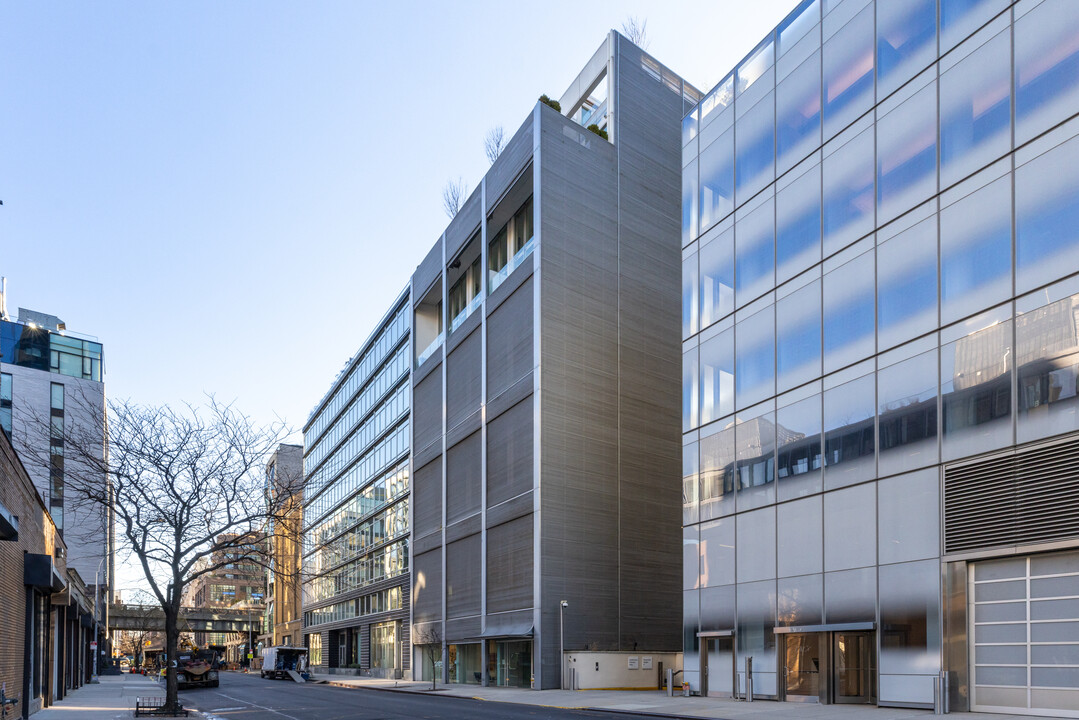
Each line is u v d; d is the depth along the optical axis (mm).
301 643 97938
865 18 27641
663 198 51938
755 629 29312
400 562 65875
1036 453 20516
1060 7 21234
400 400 69250
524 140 48062
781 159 30891
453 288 59750
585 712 27297
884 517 24609
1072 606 19562
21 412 85375
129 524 26297
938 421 23234
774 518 28969
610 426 46062
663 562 46219
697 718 22781
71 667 46938
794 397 28781
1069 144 20594
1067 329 20078
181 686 53125
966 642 21797
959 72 23984
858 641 25422
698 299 34969
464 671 51938
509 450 46781
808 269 28906
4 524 18500
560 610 42062
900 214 25391
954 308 23203
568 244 46344
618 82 51281
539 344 44156
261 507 29672
